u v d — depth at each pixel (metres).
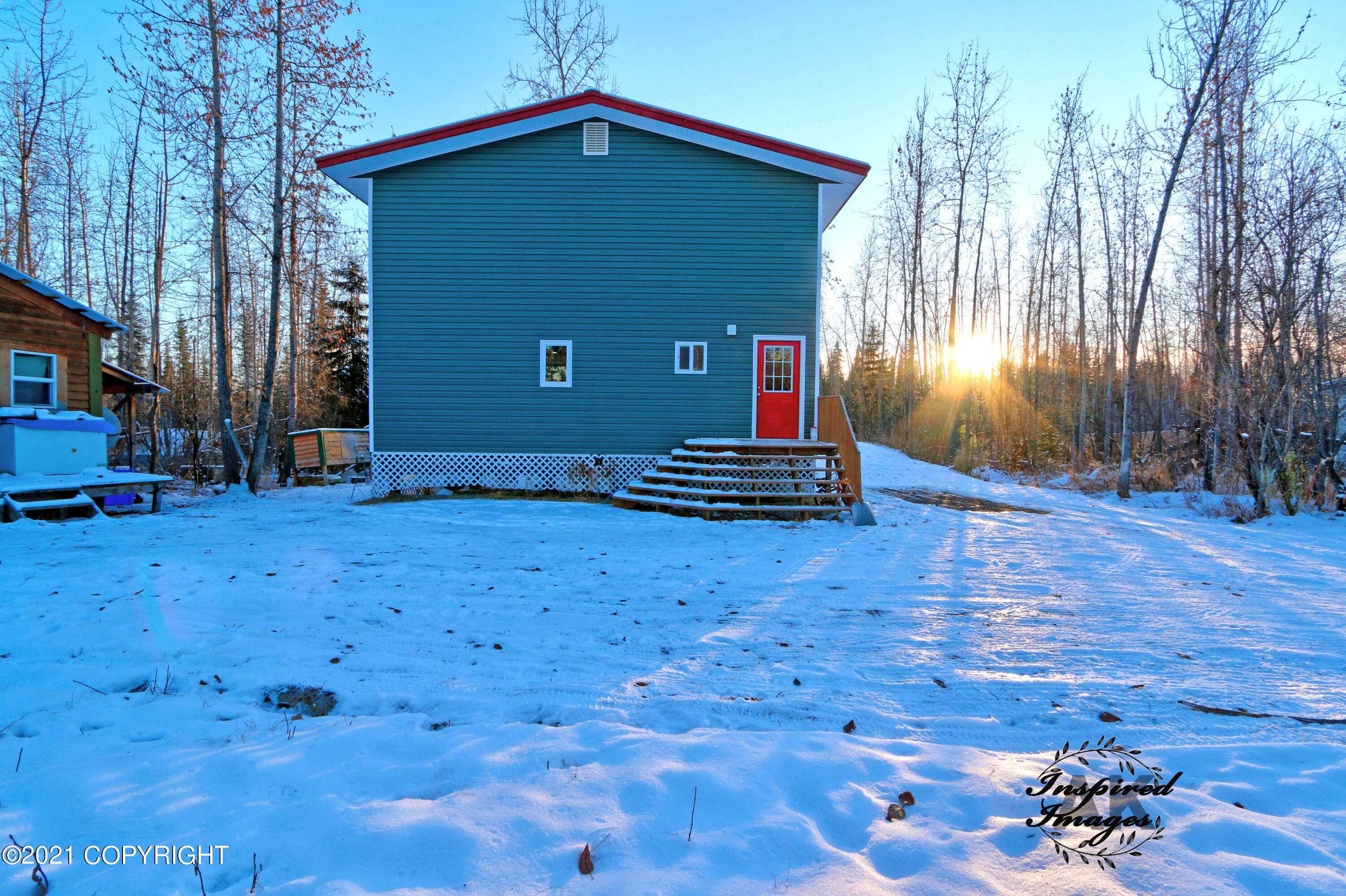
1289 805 2.79
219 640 4.81
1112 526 11.23
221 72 15.87
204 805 2.70
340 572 6.91
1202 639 5.28
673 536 9.70
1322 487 13.05
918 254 31.98
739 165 13.73
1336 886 2.21
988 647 5.04
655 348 13.78
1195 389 16.72
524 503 12.76
